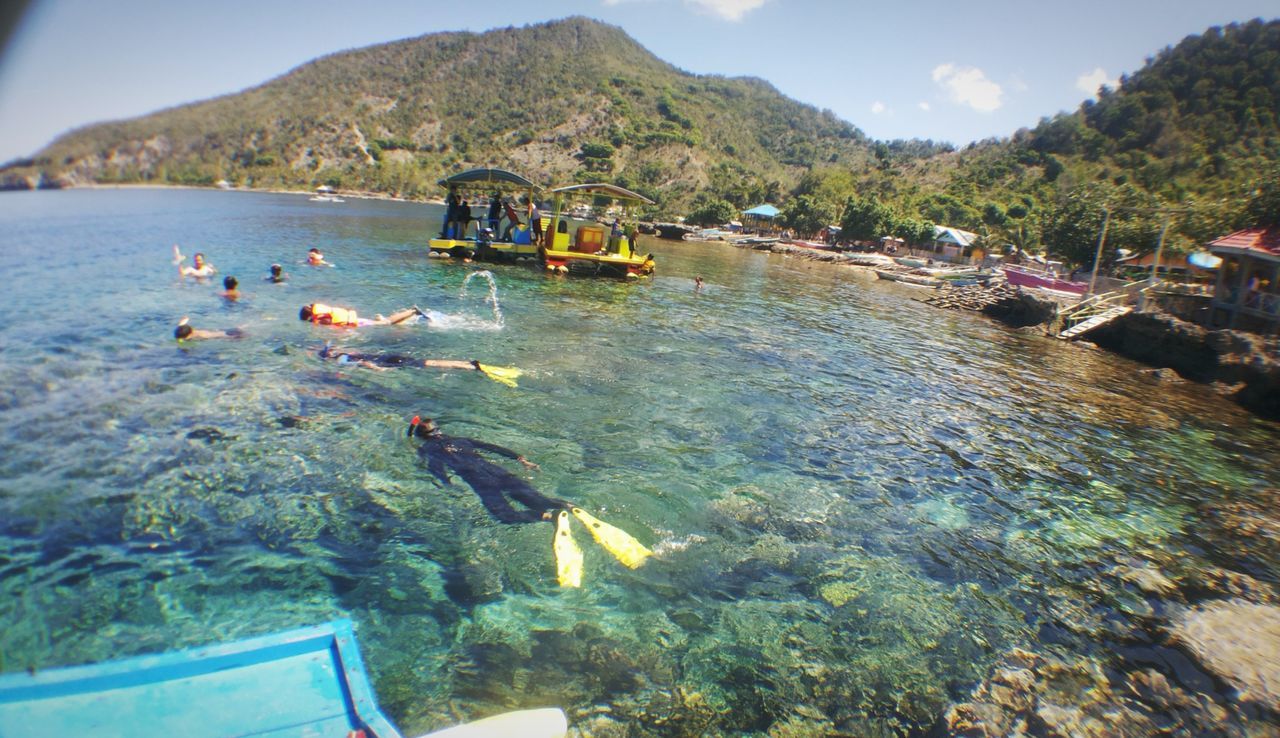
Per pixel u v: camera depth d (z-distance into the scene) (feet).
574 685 16.85
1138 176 300.61
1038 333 88.74
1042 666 19.30
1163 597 23.66
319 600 19.11
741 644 19.01
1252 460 41.70
